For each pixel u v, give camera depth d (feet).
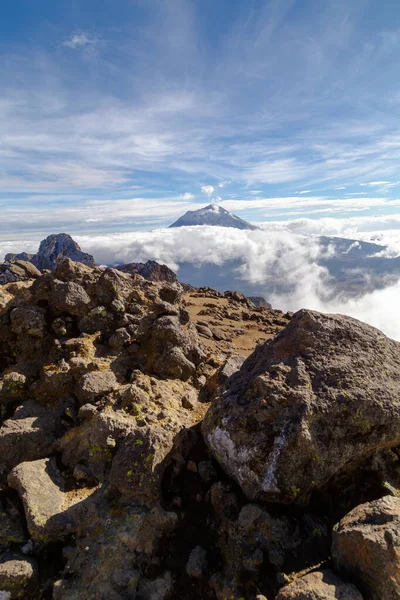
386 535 5.33
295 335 8.46
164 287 17.21
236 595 5.90
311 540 6.45
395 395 7.34
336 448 6.90
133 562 6.64
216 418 7.80
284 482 6.72
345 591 5.14
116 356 12.32
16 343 12.78
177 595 6.37
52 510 7.47
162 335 12.82
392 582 4.98
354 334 8.46
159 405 10.02
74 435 9.20
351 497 7.23
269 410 7.23
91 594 6.23
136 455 7.73
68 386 10.80
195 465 8.09
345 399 7.13
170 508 7.41
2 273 34.91
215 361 13.47
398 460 7.45
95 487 8.21
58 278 14.73
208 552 6.73
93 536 6.98
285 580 5.80
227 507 7.09
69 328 13.20
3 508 7.81
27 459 9.18
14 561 6.79
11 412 11.12
